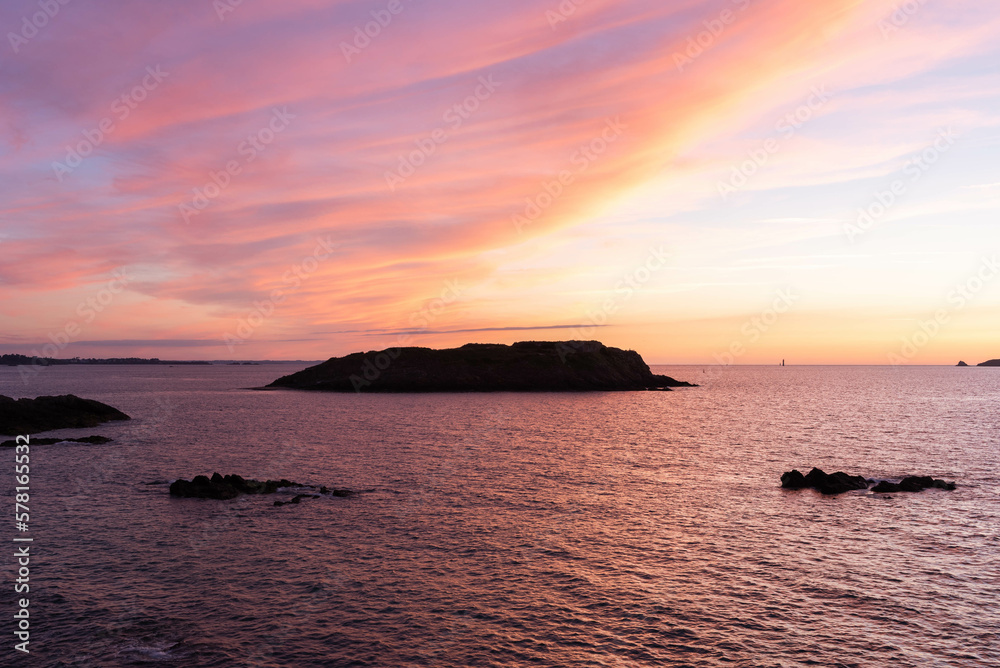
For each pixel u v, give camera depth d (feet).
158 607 61.87
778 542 84.38
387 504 104.01
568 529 89.76
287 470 135.13
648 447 173.78
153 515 96.02
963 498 110.52
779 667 51.16
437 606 62.69
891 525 92.94
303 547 80.84
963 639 56.24
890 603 64.08
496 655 52.85
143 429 211.41
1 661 50.75
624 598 65.00
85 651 52.75
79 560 75.20
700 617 60.54
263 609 61.72
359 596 65.00
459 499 107.86
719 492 114.83
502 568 73.61
